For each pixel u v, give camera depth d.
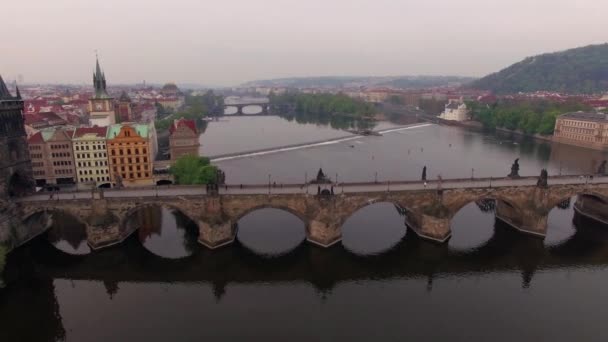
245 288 90.06
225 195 103.31
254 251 104.50
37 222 113.94
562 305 82.38
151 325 76.31
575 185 112.25
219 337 72.69
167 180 162.50
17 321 79.25
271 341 71.81
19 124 107.12
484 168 196.00
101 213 103.12
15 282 92.44
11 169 102.62
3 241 98.38
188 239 111.44
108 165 157.25
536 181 119.50
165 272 96.56
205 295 87.44
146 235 114.19
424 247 107.00
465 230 117.50
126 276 95.06
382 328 75.25
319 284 91.50
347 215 106.62
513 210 118.62
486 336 72.81
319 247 105.31
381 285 90.81
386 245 108.06
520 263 100.31
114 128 162.88
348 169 193.88
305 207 106.38
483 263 100.12
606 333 73.56
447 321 77.19
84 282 92.75
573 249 107.00
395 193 106.50
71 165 156.50
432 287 89.62
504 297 85.50
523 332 73.88
